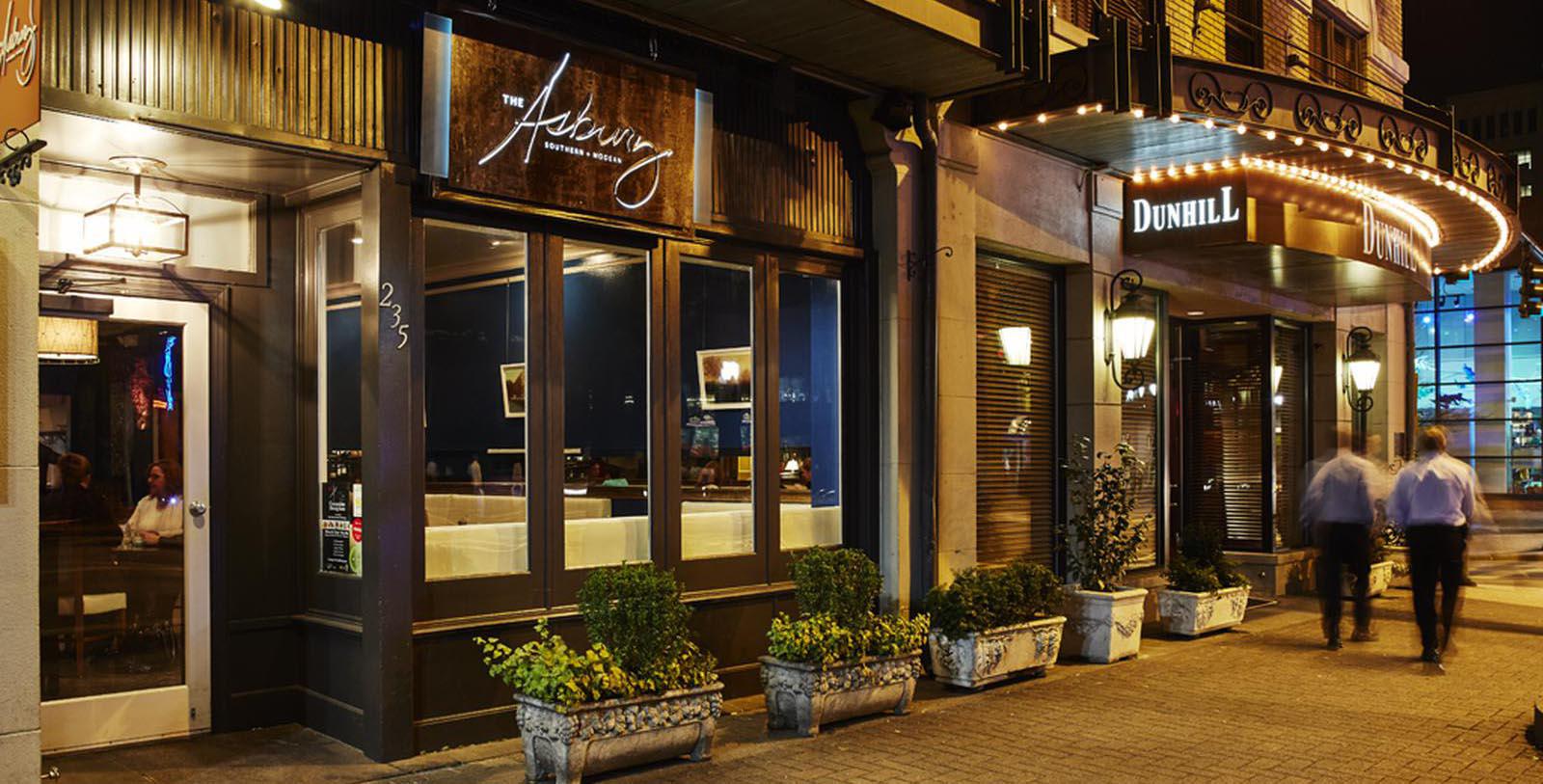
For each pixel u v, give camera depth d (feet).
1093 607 32.45
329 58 20.83
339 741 22.53
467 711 22.63
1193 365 51.67
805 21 24.82
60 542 21.66
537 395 23.86
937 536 30.60
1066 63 30.60
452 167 21.71
